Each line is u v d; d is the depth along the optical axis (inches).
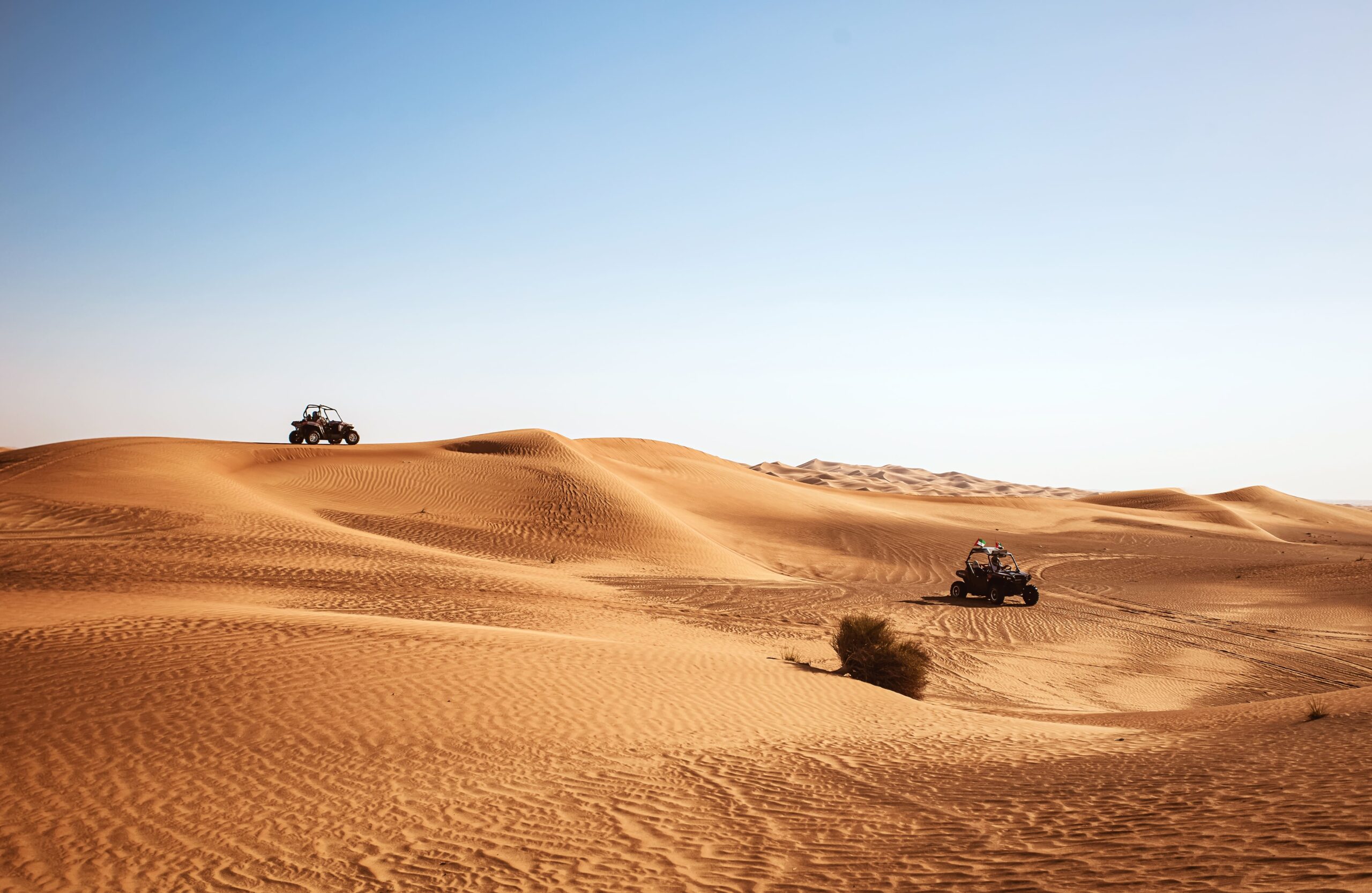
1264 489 5226.4
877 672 614.2
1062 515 3390.7
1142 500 4456.2
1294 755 310.8
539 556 1417.3
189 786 303.0
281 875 245.1
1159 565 1902.1
